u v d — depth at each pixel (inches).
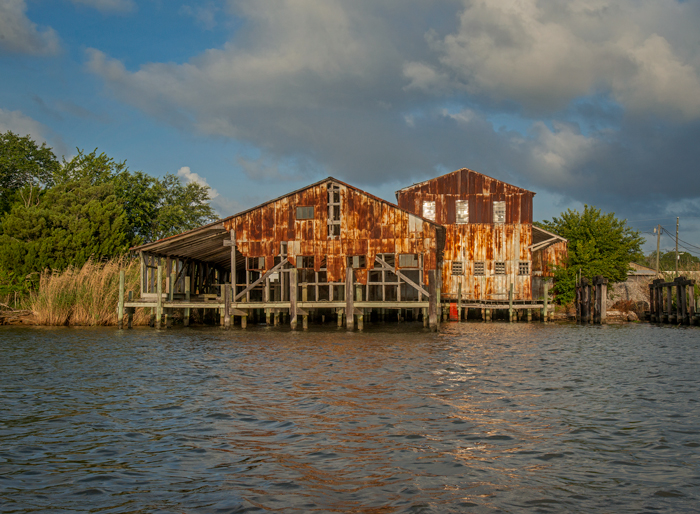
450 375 624.4
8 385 563.2
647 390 546.0
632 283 2196.1
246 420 418.0
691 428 401.4
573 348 924.6
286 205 1282.0
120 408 459.5
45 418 426.6
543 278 1771.7
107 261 1497.3
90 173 2156.7
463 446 354.9
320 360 748.0
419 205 1737.2
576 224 1877.5
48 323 1310.3
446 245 1721.2
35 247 1505.9
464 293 1711.4
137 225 2172.7
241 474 304.2
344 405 468.4
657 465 321.7
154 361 738.2
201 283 1643.7
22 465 319.3
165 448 350.0
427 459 329.7
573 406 470.6
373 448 349.7
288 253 1273.4
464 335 1148.5
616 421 419.8
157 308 1238.3
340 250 1263.5
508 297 1685.5
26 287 1437.0
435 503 266.2
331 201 1275.8
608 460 329.7
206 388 545.0
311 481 293.9
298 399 492.1
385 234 1253.1
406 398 496.7
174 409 454.9
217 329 1269.7
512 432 387.5
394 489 283.3
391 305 1224.8
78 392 527.2
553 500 270.7
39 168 2214.6
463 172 1733.5
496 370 667.4
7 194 2009.1
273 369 667.4
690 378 620.7
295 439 368.5
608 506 264.2
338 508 260.1
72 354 808.3
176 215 2246.6
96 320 1309.1
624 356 820.0
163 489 283.0
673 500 271.1
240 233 1284.4
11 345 919.7
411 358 769.6
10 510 257.4
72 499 270.7
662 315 1717.5
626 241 1866.4
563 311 1908.2
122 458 331.3
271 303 1240.8
